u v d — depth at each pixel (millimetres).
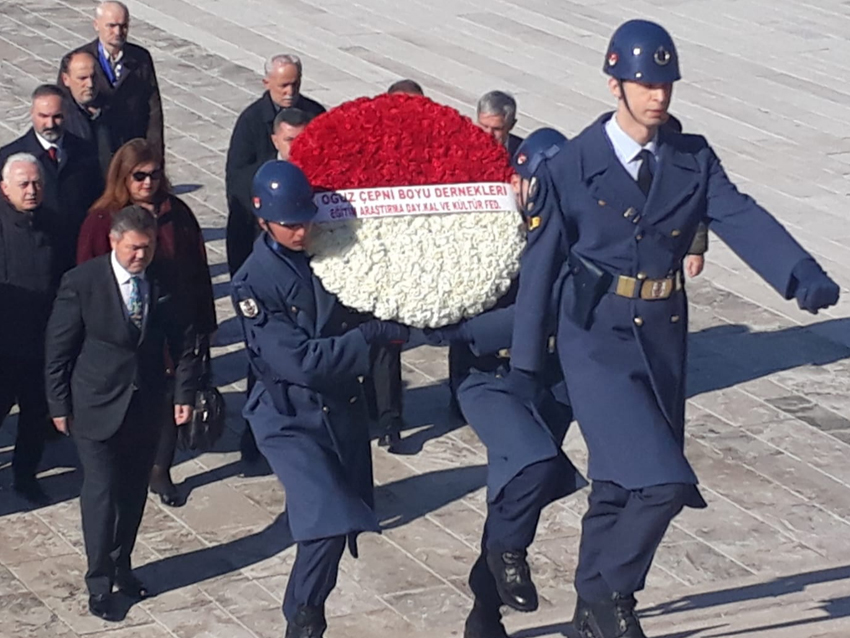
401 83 8891
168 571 8180
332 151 5965
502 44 18906
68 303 7445
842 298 12164
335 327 6102
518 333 5773
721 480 9336
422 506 8914
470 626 6887
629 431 5648
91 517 7598
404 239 5922
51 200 8781
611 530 5891
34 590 7953
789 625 7066
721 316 11820
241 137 9203
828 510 9023
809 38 19781
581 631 6125
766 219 5551
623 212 5605
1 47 18266
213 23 19344
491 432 6105
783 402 10422
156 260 7605
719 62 18547
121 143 10164
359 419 6371
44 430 8727
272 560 8312
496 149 6109
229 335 11133
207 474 9211
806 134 16156
